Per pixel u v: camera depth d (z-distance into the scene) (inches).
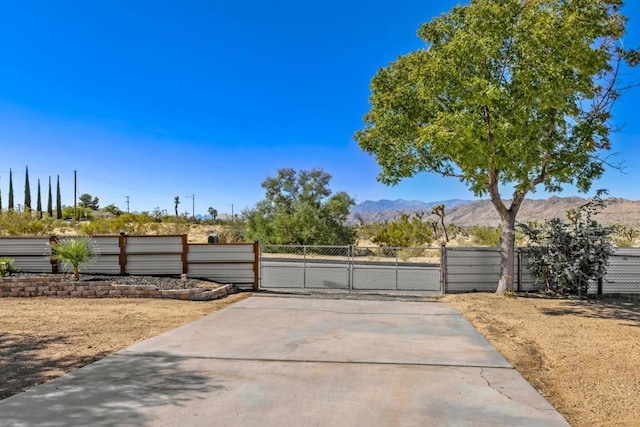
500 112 394.0
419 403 179.0
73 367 223.1
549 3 401.1
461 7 452.1
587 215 472.4
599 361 243.9
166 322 335.6
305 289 530.0
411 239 1316.4
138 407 170.9
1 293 444.1
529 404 180.1
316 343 274.7
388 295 491.2
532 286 506.9
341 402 178.7
